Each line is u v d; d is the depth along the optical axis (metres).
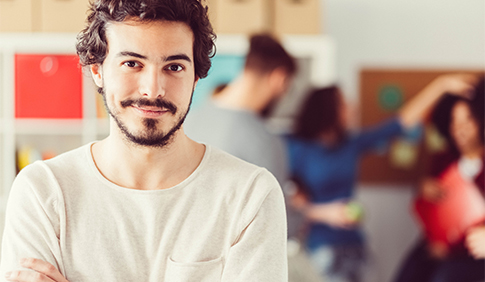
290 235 2.17
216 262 0.84
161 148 0.82
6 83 2.62
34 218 0.83
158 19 0.74
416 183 3.18
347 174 2.62
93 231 0.83
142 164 0.83
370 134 2.97
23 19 2.55
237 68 2.67
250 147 1.94
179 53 0.76
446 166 2.94
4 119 2.64
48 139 2.93
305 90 2.82
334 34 3.15
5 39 2.53
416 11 3.17
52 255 0.83
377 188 3.19
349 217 2.54
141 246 0.83
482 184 2.86
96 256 0.82
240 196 0.86
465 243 2.82
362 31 3.16
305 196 2.56
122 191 0.84
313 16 2.66
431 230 2.95
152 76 0.75
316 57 2.69
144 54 0.75
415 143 3.14
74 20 2.55
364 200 3.20
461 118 2.91
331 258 2.50
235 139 1.94
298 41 2.64
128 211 0.83
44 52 2.64
